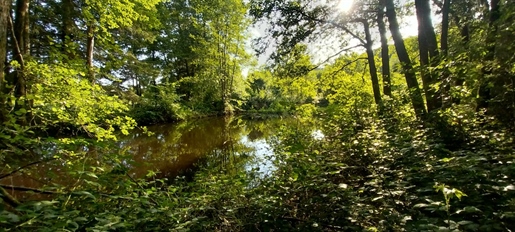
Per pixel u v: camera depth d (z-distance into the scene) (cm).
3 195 227
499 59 407
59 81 520
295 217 305
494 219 213
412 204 285
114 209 274
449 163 304
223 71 3036
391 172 340
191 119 2575
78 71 563
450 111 481
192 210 304
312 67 1091
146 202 275
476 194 252
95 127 577
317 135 930
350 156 458
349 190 317
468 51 437
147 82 2148
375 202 316
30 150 320
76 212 191
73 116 559
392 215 245
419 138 470
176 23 2989
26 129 304
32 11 1174
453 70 444
